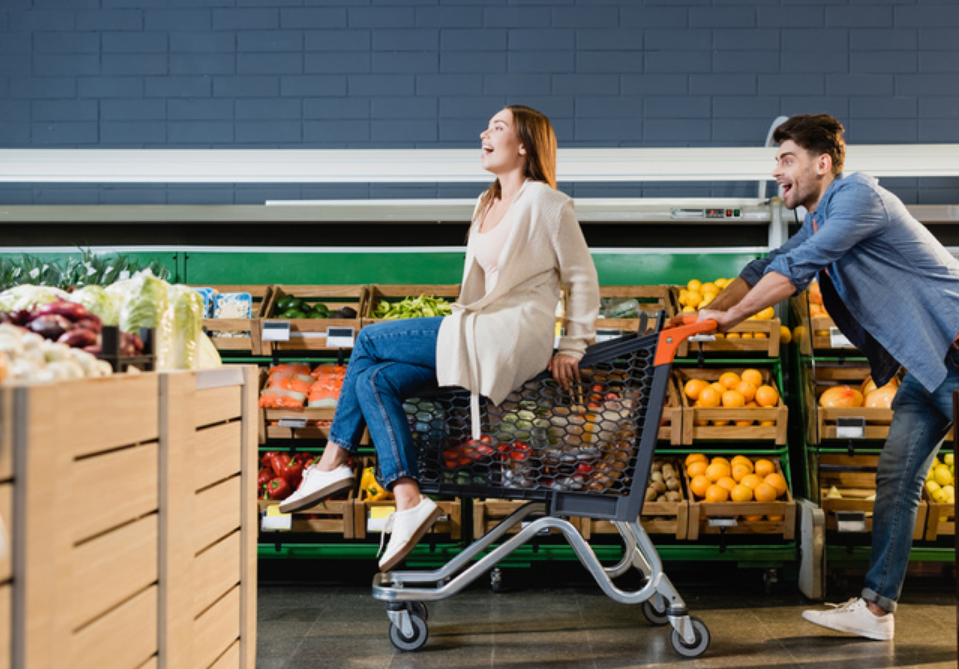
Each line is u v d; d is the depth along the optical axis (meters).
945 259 2.95
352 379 2.75
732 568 3.99
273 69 4.81
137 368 1.66
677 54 4.80
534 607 3.42
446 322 2.65
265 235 4.26
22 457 1.15
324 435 3.69
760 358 3.93
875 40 4.81
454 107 4.80
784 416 3.67
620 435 2.75
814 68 4.80
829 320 3.81
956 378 2.89
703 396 3.74
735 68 4.80
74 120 4.82
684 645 2.78
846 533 3.81
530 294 2.69
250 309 3.91
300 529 3.61
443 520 3.64
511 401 2.74
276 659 2.77
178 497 1.66
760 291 2.86
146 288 1.91
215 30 4.83
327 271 4.21
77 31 4.84
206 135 4.82
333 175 3.48
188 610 1.72
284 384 3.72
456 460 2.77
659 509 3.62
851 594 3.66
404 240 4.27
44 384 1.20
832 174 3.16
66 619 1.26
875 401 3.74
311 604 3.48
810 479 3.73
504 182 2.83
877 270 2.97
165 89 4.82
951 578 3.88
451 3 4.82
